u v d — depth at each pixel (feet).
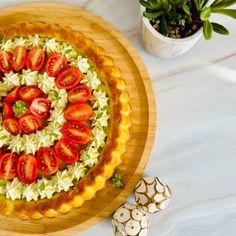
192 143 1.86
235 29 1.88
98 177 1.73
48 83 1.79
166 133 1.86
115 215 1.70
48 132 1.77
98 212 1.74
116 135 1.75
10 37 1.82
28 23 1.83
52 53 1.81
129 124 1.79
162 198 1.69
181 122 1.86
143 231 1.69
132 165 1.77
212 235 1.83
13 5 1.86
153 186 1.69
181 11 1.65
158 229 1.82
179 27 1.67
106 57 1.81
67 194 1.74
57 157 1.77
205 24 1.54
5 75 1.79
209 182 1.85
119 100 1.77
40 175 1.78
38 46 1.82
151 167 1.84
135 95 1.82
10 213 1.74
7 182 1.76
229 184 1.85
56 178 1.75
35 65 1.80
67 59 1.82
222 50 1.88
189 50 1.87
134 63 1.82
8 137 1.78
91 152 1.75
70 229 1.74
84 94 1.77
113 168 1.75
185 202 1.84
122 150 1.76
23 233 1.73
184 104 1.86
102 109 1.77
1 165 1.75
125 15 1.87
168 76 1.87
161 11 1.58
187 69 1.87
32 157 1.76
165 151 1.85
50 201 1.74
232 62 1.88
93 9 1.88
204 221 1.84
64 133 1.77
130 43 1.81
